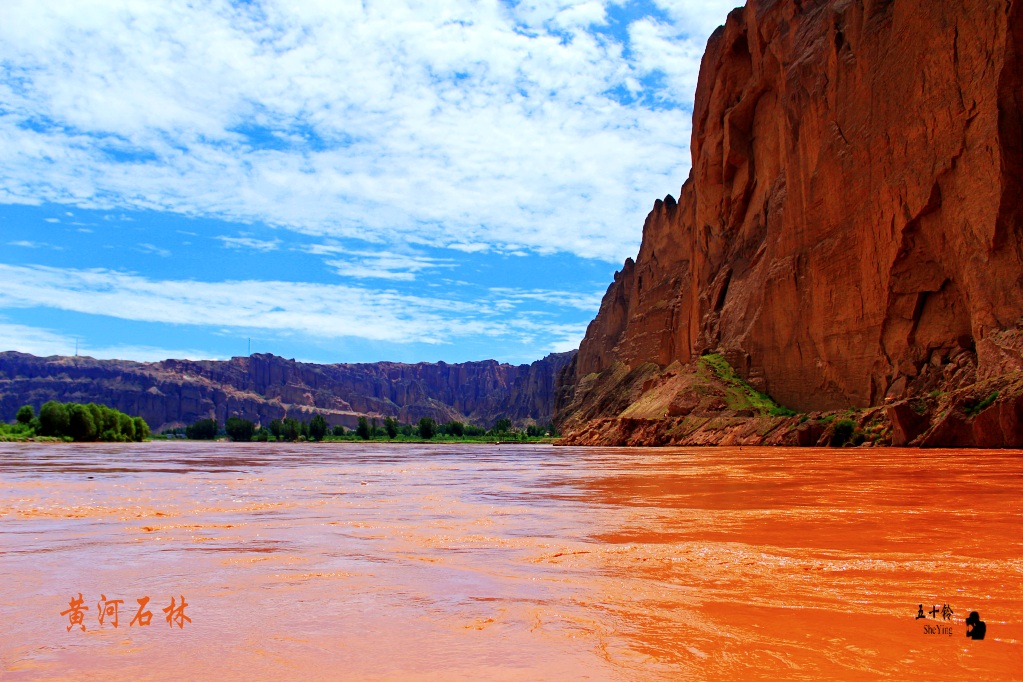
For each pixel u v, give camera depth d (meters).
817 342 61.19
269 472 35.19
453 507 17.30
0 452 65.44
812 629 6.37
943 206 47.12
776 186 73.06
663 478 25.48
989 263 42.09
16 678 5.40
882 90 53.56
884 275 52.53
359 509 17.08
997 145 41.75
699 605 7.29
